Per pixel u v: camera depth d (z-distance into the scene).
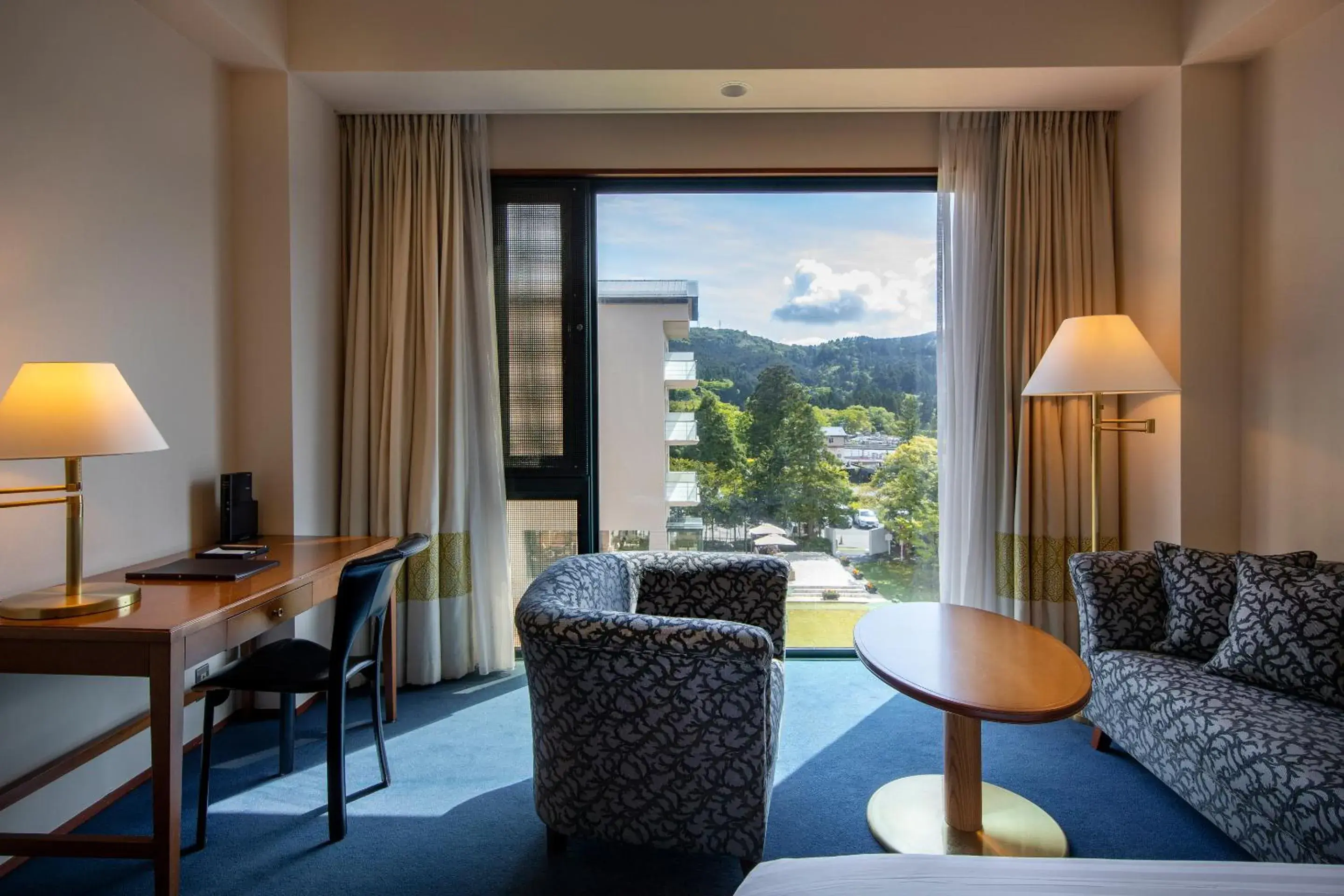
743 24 2.77
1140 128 3.05
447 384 3.21
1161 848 1.95
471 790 2.27
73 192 2.07
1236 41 2.60
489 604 3.31
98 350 2.16
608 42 2.77
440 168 3.21
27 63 1.93
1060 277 3.19
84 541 2.11
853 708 2.92
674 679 1.63
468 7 2.77
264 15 2.61
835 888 1.04
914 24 2.76
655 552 2.55
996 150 3.27
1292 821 1.59
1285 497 2.60
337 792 1.99
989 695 1.64
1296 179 2.54
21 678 1.91
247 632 1.88
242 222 2.78
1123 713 2.27
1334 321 2.40
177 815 1.62
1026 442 3.17
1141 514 3.08
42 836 1.63
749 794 1.65
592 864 1.89
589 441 3.44
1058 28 2.77
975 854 1.90
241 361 2.80
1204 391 2.81
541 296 3.39
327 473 3.07
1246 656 2.05
